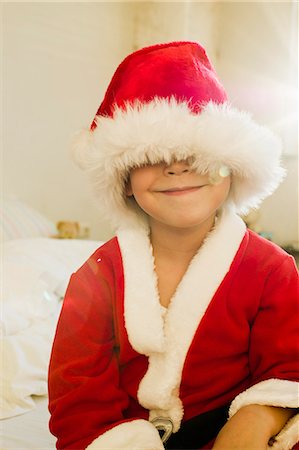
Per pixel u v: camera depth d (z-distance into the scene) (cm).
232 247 62
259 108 236
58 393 61
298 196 187
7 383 87
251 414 53
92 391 59
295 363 57
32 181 212
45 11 218
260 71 241
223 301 60
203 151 56
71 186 216
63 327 64
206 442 59
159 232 63
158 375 59
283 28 233
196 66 61
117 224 70
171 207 57
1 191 203
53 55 221
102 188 66
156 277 63
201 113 58
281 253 64
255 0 247
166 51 62
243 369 61
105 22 243
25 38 211
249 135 59
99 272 65
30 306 120
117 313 62
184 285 61
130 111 58
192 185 57
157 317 60
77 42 231
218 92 62
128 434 54
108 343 63
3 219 175
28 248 146
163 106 57
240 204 67
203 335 59
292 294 60
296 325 58
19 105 209
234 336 60
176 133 55
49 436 74
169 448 59
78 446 55
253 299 60
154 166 58
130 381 62
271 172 64
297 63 225
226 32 260
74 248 155
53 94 221
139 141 56
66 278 137
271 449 54
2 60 204
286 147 192
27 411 84
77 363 61
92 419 57
